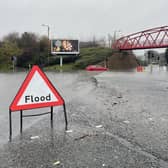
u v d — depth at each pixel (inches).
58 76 1063.0
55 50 2442.2
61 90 477.4
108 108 273.1
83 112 250.2
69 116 231.3
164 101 325.4
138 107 278.8
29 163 124.8
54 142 156.3
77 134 173.8
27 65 2802.7
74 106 286.7
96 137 166.9
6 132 181.0
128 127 191.8
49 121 212.4
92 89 498.0
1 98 364.8
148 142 156.3
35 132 179.5
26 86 185.9
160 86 561.6
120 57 2625.5
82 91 460.1
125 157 132.2
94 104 301.4
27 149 144.1
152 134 173.0
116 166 121.1
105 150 142.3
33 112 255.4
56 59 2637.8
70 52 2476.6
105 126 195.0
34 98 189.3
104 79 844.6
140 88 513.7
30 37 3112.7
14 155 135.3
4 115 243.4
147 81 735.7
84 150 142.3
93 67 2063.2
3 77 954.7
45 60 2709.2
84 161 126.8
